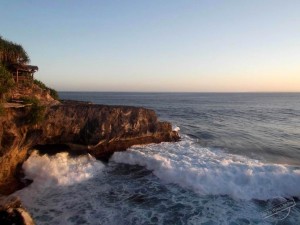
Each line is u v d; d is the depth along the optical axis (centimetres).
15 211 1052
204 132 3225
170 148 2223
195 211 1259
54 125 1897
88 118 2039
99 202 1349
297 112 6391
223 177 1532
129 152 2016
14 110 1608
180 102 11031
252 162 1866
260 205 1324
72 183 1581
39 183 1570
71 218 1201
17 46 2853
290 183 1465
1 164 1515
